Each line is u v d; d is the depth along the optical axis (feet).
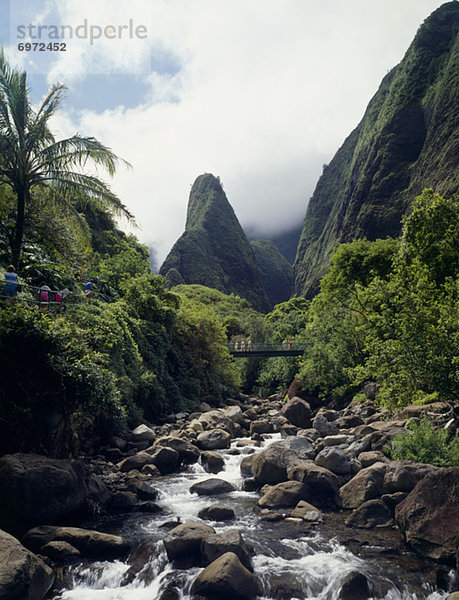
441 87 383.86
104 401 40.01
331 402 94.73
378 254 118.93
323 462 41.37
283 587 23.41
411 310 44.39
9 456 31.14
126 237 158.81
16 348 35.78
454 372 39.91
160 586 23.54
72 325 42.78
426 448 38.99
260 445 59.62
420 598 22.38
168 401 86.63
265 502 36.45
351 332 94.79
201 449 57.72
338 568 25.20
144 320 90.84
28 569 21.24
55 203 54.19
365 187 436.35
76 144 50.31
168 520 32.86
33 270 57.00
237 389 135.54
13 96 47.60
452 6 463.42
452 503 27.02
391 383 45.27
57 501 31.19
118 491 38.19
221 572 22.70
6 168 49.90
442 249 73.26
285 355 126.72
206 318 117.39
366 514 32.09
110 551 26.86
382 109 492.13
